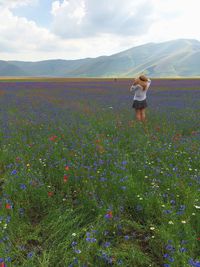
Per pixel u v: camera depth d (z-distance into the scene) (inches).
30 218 195.6
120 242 167.3
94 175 240.8
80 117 595.2
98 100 988.6
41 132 432.5
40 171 259.4
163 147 343.0
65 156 307.4
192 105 798.5
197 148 333.7
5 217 179.9
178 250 141.6
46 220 187.2
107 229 173.2
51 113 657.6
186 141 380.5
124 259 148.4
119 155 303.0
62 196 218.5
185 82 2386.8
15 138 386.9
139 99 546.6
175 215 178.5
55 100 998.4
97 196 210.8
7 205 183.6
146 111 684.7
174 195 210.7
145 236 173.3
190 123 527.2
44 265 141.3
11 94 1288.1
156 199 198.5
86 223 182.2
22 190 215.9
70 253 148.3
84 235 168.2
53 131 438.0
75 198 222.5
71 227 175.6
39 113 653.9
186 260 137.3
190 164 285.6
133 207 201.3
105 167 267.0
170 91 1382.9
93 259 147.1
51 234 168.6
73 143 355.3
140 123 510.6
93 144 341.7
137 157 306.2
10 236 164.7
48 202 207.8
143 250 161.6
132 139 394.9
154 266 147.4
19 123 514.9
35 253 153.1
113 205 196.4
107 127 483.2
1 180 252.2
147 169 262.8
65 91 1491.1
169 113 652.1
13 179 231.3
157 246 161.3
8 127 469.7
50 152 313.1
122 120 561.3
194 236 157.0
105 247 155.0
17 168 266.7
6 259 137.7
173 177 239.9
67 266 140.4
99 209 189.2
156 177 245.0
